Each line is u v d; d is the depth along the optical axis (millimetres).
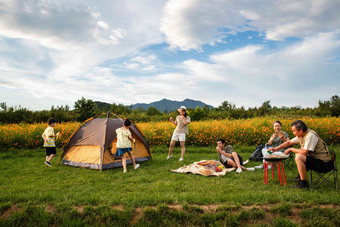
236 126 11648
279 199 3838
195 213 3516
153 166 6961
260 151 7570
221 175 5676
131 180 5395
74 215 3504
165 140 10781
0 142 10141
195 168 6219
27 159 8164
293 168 6367
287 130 10453
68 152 7320
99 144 6758
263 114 23094
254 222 3375
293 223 3283
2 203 3777
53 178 5641
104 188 4828
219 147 6586
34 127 11508
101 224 3354
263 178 5434
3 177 5727
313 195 3975
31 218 3422
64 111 20422
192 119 20812
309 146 4316
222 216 3447
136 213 3541
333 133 9812
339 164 6492
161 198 3879
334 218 3369
